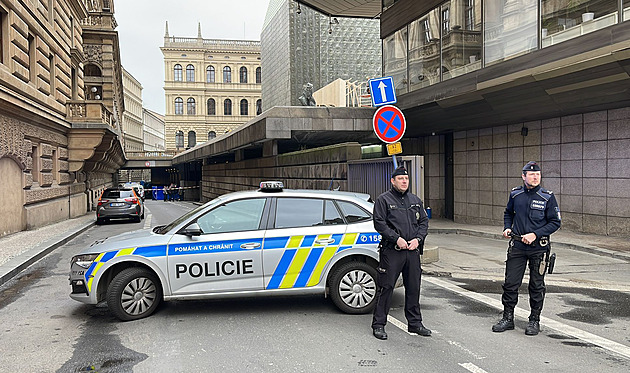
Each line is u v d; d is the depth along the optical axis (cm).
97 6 3931
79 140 2136
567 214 1304
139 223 2089
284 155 1778
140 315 597
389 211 514
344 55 5556
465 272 873
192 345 502
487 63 1253
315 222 617
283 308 644
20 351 492
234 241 598
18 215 1520
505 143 1516
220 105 8312
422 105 1538
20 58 1521
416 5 1567
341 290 611
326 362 453
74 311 645
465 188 1705
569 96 1109
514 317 596
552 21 1058
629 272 858
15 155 1460
